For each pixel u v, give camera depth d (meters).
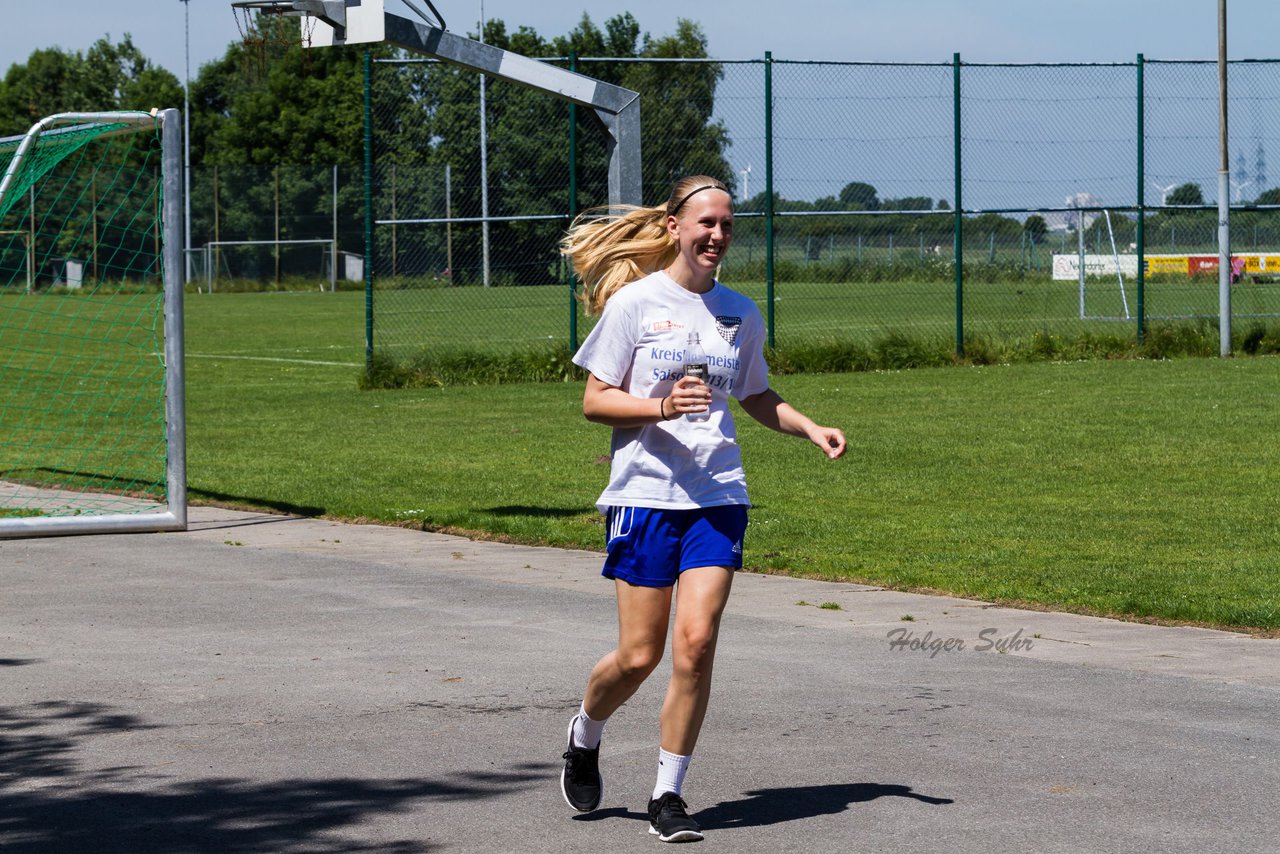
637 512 6.09
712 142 30.67
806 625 9.97
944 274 42.81
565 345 30.95
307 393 28.09
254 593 11.18
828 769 6.93
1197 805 6.36
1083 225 41.19
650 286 6.23
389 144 32.28
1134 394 24.97
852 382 28.12
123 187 70.25
